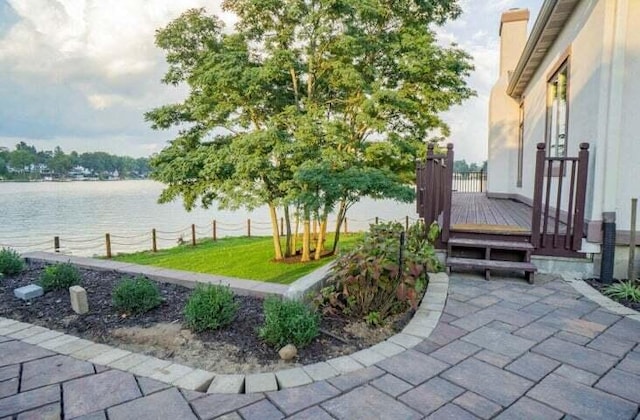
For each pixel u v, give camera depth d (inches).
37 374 87.9
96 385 82.9
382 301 121.6
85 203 1023.6
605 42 157.9
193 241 577.3
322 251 463.5
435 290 144.9
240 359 95.2
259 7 338.0
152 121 398.3
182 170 365.4
